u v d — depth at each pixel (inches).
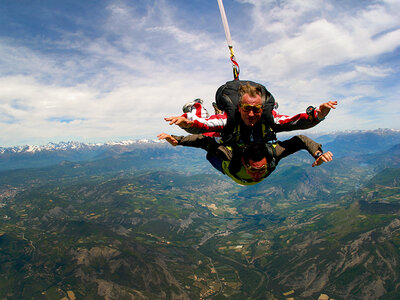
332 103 114.3
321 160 117.6
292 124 135.4
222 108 140.1
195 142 143.8
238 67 165.9
